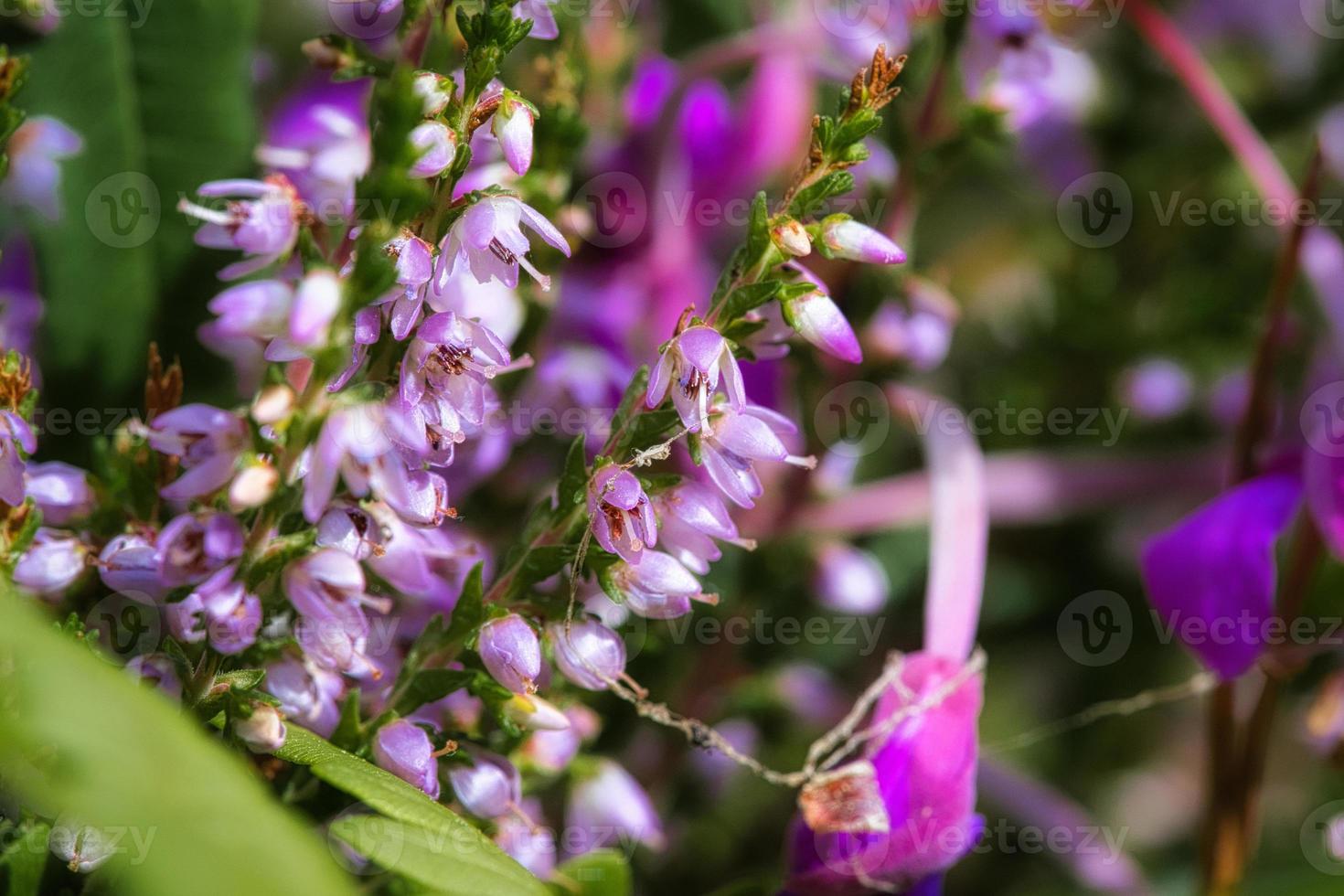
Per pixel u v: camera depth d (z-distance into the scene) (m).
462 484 0.23
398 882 0.20
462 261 0.19
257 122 0.24
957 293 0.34
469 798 0.20
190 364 0.23
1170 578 0.23
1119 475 0.29
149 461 0.20
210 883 0.17
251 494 0.19
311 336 0.18
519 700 0.20
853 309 0.25
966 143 0.25
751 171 0.26
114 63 0.23
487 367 0.19
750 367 0.24
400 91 0.19
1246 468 0.24
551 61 0.22
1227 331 0.31
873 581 0.25
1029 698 0.32
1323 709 0.25
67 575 0.20
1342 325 0.28
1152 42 0.27
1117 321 0.32
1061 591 0.31
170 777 0.18
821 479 0.25
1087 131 0.32
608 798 0.22
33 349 0.23
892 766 0.21
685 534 0.20
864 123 0.20
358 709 0.20
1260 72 0.34
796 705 0.26
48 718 0.18
